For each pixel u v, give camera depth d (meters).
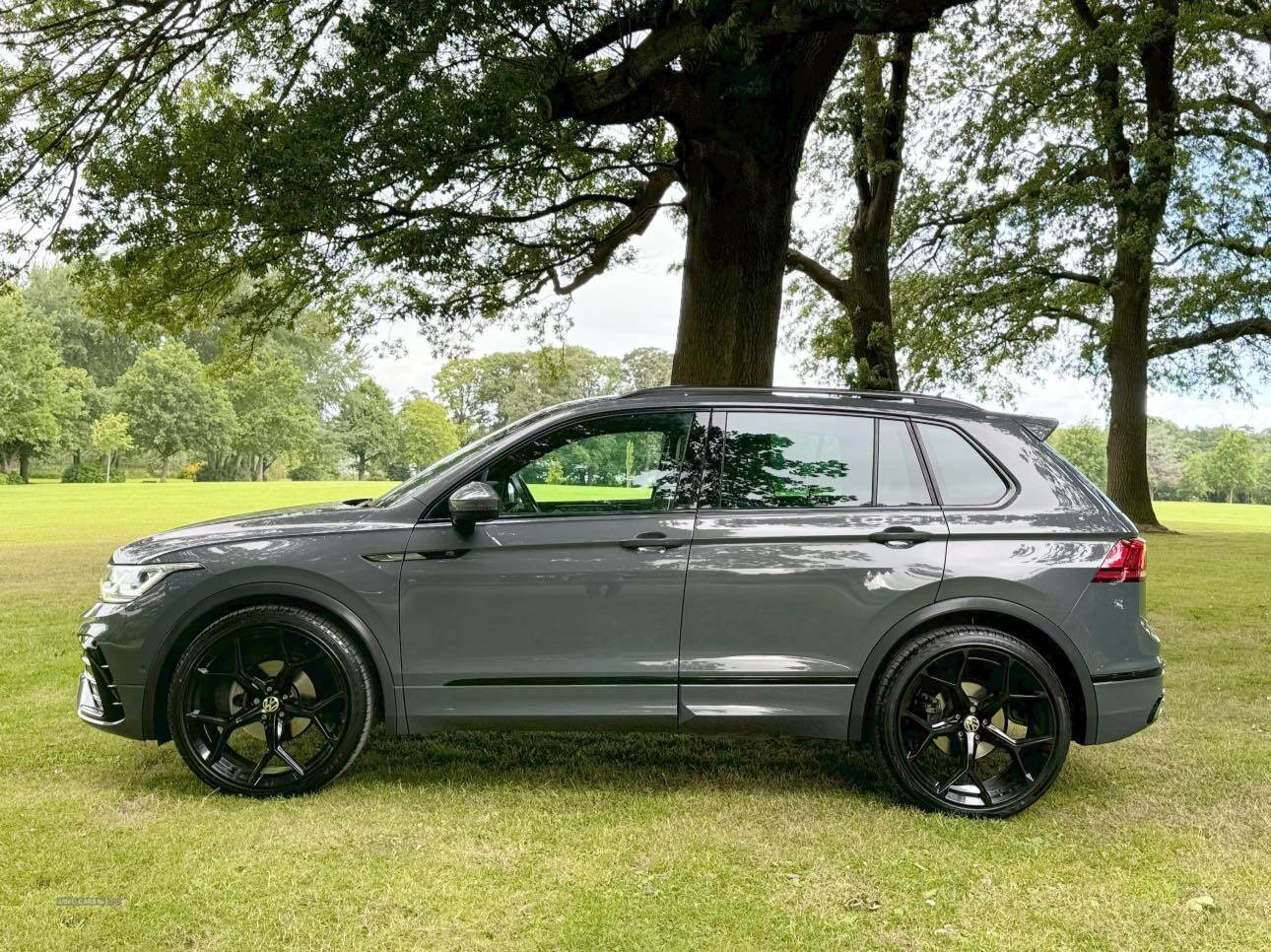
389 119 7.99
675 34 6.68
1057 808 3.63
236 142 8.41
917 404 3.91
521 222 12.17
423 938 2.49
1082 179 19.09
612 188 14.29
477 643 3.64
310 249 10.07
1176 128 18.86
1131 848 3.21
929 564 3.61
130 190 8.99
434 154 8.35
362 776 3.93
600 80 7.42
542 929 2.55
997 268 20.53
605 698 3.62
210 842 3.15
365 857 3.03
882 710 3.58
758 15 6.36
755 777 3.99
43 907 2.64
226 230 9.52
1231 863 3.08
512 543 3.65
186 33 8.92
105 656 3.66
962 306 21.09
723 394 3.92
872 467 3.79
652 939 2.50
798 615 3.62
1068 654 3.58
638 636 3.62
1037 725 3.59
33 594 9.86
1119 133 17.69
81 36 9.23
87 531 20.19
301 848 3.11
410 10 6.88
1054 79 17.70
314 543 3.69
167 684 3.69
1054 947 2.50
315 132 7.91
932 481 3.76
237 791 3.63
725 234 8.80
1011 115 18.34
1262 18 15.87
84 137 9.47
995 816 3.51
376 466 94.56
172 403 72.56
